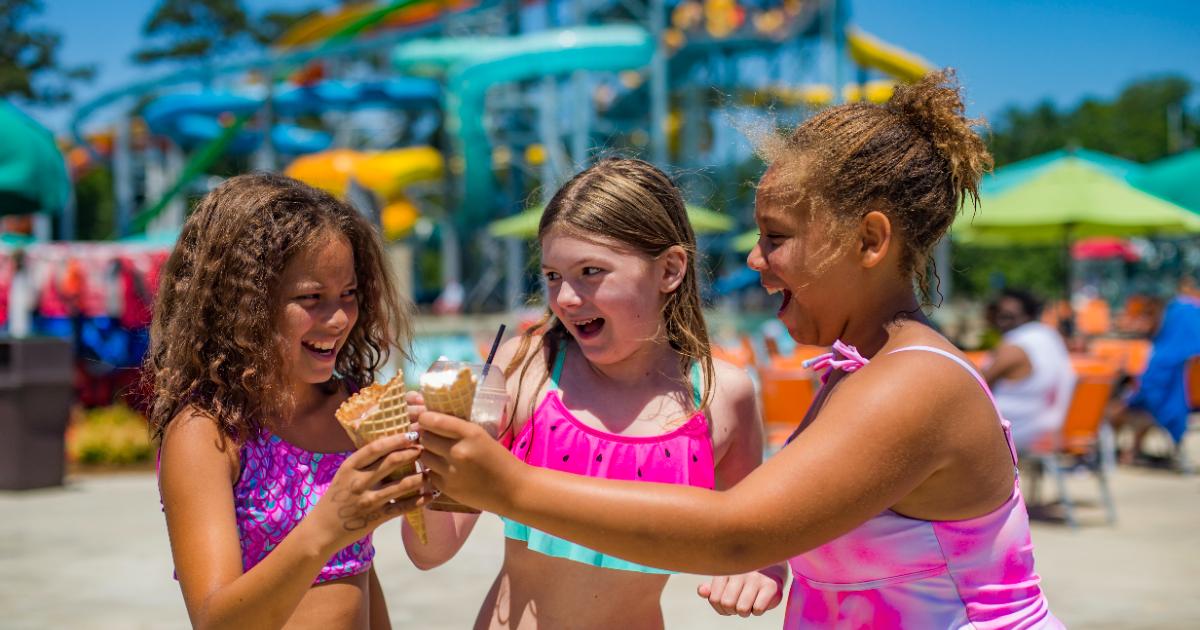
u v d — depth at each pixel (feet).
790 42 81.41
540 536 6.73
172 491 5.80
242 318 6.01
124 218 90.53
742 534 4.70
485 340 38.42
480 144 76.64
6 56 125.90
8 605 15.72
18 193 28.27
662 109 76.23
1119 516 21.93
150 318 7.29
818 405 5.69
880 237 5.34
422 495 4.97
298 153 99.25
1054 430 21.01
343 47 75.31
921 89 5.54
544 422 7.03
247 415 6.11
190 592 5.43
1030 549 5.53
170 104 83.46
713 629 14.69
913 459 4.93
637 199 6.70
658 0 76.33
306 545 4.91
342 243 6.34
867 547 5.31
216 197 6.34
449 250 95.25
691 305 7.22
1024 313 21.49
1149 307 28.71
